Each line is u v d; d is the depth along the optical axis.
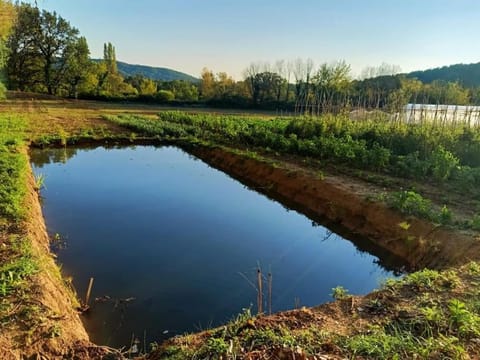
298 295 5.34
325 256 6.71
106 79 53.53
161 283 5.43
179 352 2.96
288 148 13.52
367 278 5.96
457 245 5.61
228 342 2.99
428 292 3.80
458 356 2.71
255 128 17.42
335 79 45.03
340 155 11.26
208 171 13.65
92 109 33.03
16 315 3.37
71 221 7.88
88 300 4.86
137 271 5.75
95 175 12.27
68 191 10.25
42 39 45.72
